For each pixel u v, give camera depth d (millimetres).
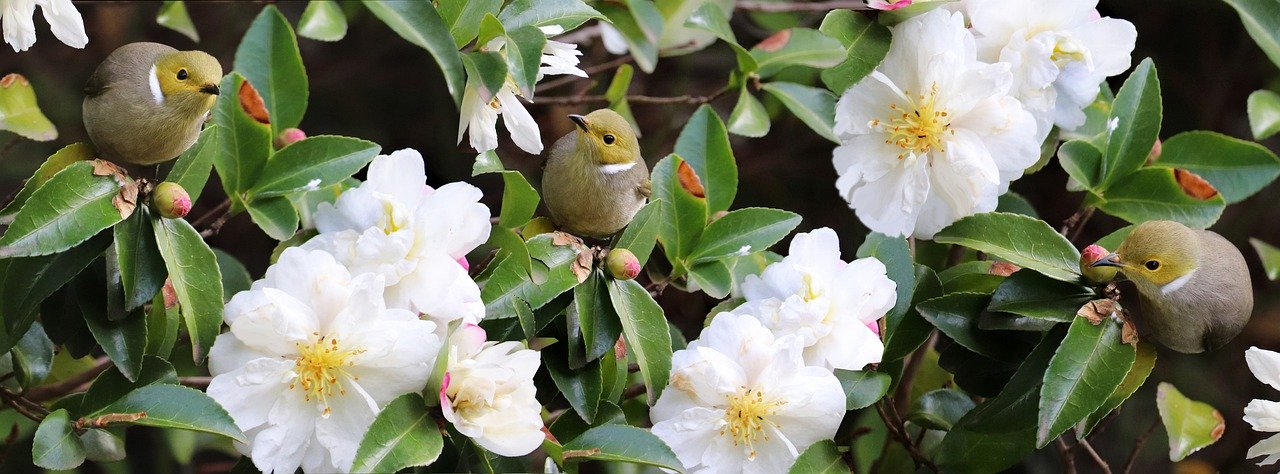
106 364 2750
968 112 2615
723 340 2602
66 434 2551
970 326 2652
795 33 2734
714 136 2695
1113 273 2623
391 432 2529
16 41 2586
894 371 2676
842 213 3285
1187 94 3277
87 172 2545
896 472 2770
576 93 3055
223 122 2621
